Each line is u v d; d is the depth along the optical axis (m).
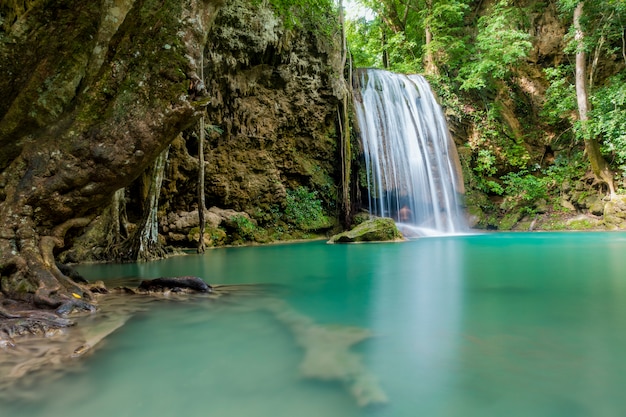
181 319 3.64
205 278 6.19
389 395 2.05
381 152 17.81
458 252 9.57
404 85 19.70
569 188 18.41
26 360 2.56
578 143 19.19
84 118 3.92
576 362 2.45
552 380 2.20
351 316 3.70
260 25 13.59
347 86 17.81
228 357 2.65
